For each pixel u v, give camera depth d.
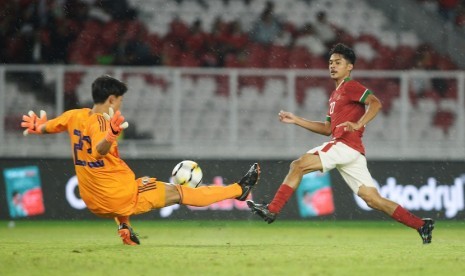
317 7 77.56
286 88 59.81
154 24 74.12
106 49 71.75
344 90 32.19
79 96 57.31
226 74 58.47
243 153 58.78
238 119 60.91
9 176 56.41
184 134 60.56
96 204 28.72
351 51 32.56
